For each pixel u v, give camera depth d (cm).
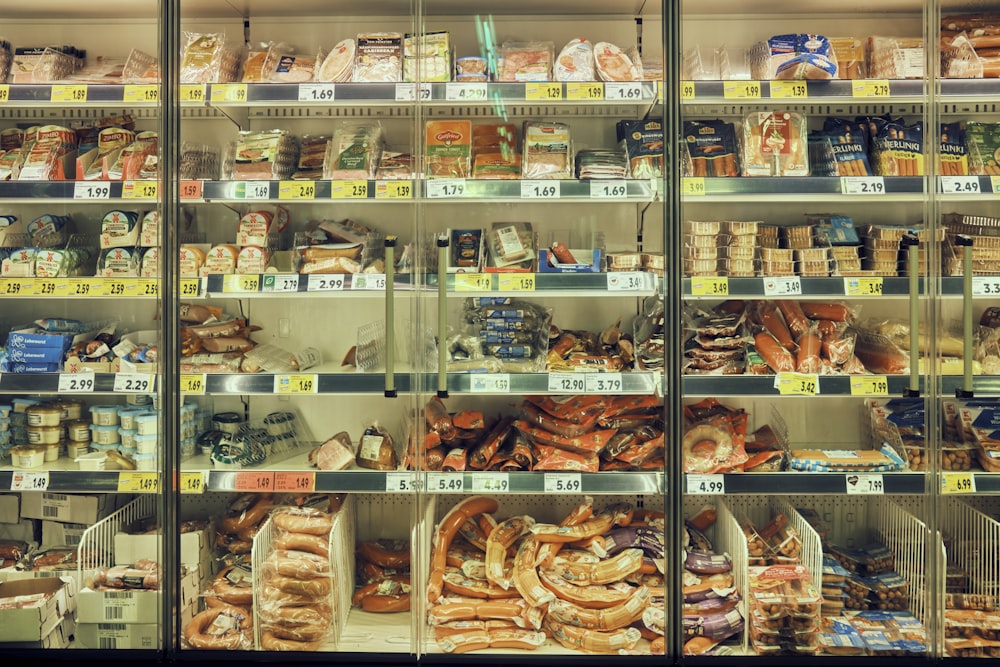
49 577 237
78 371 240
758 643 225
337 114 262
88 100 233
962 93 222
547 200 231
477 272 235
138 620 229
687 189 227
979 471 228
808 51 233
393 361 225
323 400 266
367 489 232
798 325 242
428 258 238
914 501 241
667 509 220
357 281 235
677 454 219
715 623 225
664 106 218
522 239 253
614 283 231
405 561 258
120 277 236
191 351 246
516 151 250
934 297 223
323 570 232
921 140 244
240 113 262
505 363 239
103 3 255
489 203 254
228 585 240
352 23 265
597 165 240
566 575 238
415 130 226
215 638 230
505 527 251
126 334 248
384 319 262
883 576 246
